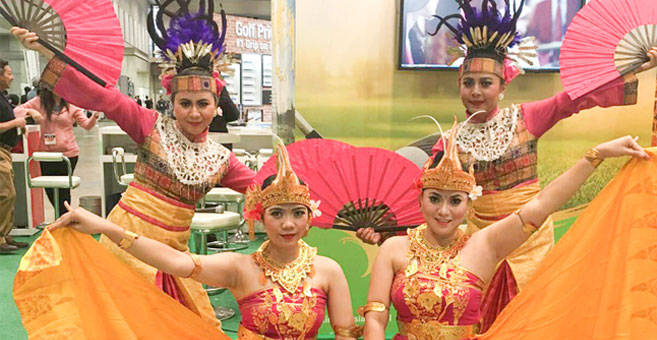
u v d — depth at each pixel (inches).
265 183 76.9
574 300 78.5
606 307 76.9
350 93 133.3
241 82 441.1
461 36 102.6
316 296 77.0
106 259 76.6
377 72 133.0
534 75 134.2
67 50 88.6
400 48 130.3
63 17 88.3
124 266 77.9
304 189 75.7
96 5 91.3
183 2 99.7
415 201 89.7
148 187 97.0
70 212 72.4
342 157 87.4
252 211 78.3
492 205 99.9
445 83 133.7
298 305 75.5
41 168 254.4
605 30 92.4
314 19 130.6
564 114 97.3
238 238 240.4
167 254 75.1
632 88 90.4
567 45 94.4
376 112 134.2
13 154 243.6
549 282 79.5
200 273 76.0
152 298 79.3
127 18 538.0
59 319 71.0
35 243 70.7
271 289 76.5
